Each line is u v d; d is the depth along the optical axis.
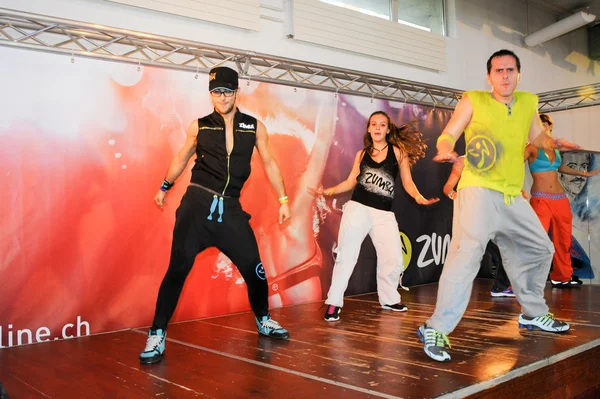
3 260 3.37
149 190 3.94
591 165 6.62
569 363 2.83
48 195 3.53
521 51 8.01
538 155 5.11
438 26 6.91
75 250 3.62
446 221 5.96
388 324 3.74
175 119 4.09
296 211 4.73
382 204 4.31
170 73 4.07
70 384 2.49
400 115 5.58
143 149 3.93
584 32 9.41
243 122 3.12
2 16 3.40
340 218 5.05
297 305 4.63
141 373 2.65
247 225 3.14
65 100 3.61
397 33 6.07
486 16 7.38
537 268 3.12
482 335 3.25
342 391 2.30
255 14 4.82
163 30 4.34
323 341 3.25
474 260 2.77
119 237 3.80
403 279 5.56
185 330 3.67
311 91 4.86
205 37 4.57
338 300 3.96
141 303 3.88
